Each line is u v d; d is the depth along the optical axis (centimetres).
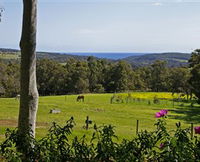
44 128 1986
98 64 8644
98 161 396
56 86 7869
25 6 538
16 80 6806
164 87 8656
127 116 3641
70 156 397
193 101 6406
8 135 414
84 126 2133
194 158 385
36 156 379
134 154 397
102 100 5922
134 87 8750
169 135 408
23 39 543
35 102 554
